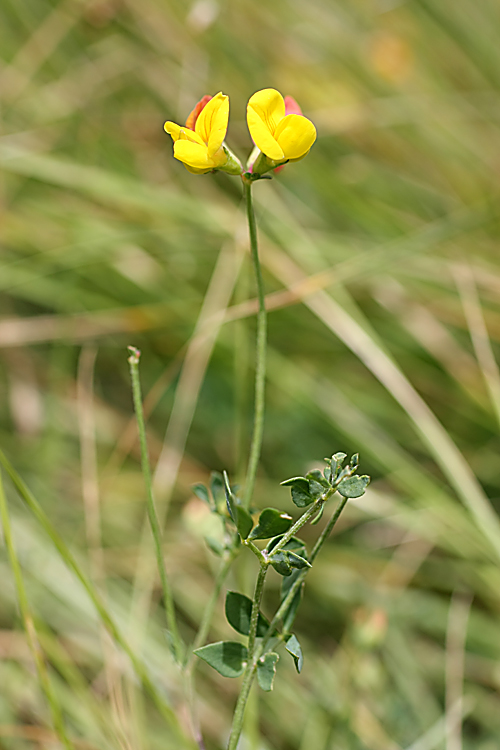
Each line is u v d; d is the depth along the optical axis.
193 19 0.86
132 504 0.73
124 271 0.81
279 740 0.58
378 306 0.82
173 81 0.90
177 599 0.63
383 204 0.88
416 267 0.79
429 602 0.65
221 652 0.48
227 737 0.57
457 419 0.77
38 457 0.75
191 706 0.51
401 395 0.66
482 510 0.61
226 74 0.90
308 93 0.92
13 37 0.92
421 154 0.92
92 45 0.92
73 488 0.73
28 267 0.81
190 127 0.48
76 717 0.56
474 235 0.83
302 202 0.88
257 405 0.49
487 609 0.66
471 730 0.59
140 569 0.65
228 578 0.64
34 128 0.89
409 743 0.58
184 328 0.81
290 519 0.46
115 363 0.83
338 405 0.75
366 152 0.91
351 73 0.95
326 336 0.80
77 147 0.89
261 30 0.93
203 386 0.79
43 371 0.82
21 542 0.63
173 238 0.83
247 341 0.75
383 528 0.72
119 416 0.80
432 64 1.00
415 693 0.59
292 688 0.58
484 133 0.94
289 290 0.70
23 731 0.56
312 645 0.63
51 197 0.87
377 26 1.01
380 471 0.72
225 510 0.50
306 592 0.65
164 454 0.69
